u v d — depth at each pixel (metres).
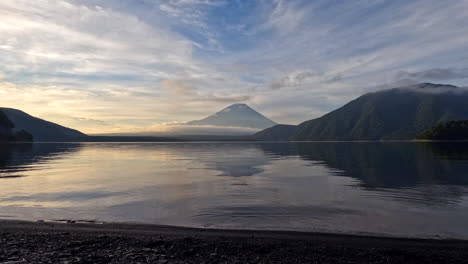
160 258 9.18
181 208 16.47
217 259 9.22
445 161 45.03
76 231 12.33
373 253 9.77
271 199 18.69
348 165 42.06
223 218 14.49
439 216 14.62
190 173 33.31
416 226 13.07
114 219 14.47
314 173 32.62
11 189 22.59
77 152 88.75
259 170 36.16
